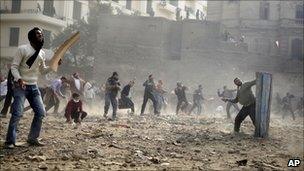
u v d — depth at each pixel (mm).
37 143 6168
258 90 9641
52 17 41969
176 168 5133
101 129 9258
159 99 16266
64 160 5375
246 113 10062
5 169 4586
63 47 5930
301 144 8703
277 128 13492
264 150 7535
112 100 12680
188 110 22391
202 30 36750
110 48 37188
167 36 37406
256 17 44281
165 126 11367
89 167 4934
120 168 4957
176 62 36250
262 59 36406
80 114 10484
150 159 5688
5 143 5824
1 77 15609
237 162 5801
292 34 42469
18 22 41219
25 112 13477
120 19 37375
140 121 12680
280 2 43531
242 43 36531
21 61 5684
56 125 9672
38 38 5719
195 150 6844
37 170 4629
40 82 17125
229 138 9078
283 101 23016
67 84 14602
